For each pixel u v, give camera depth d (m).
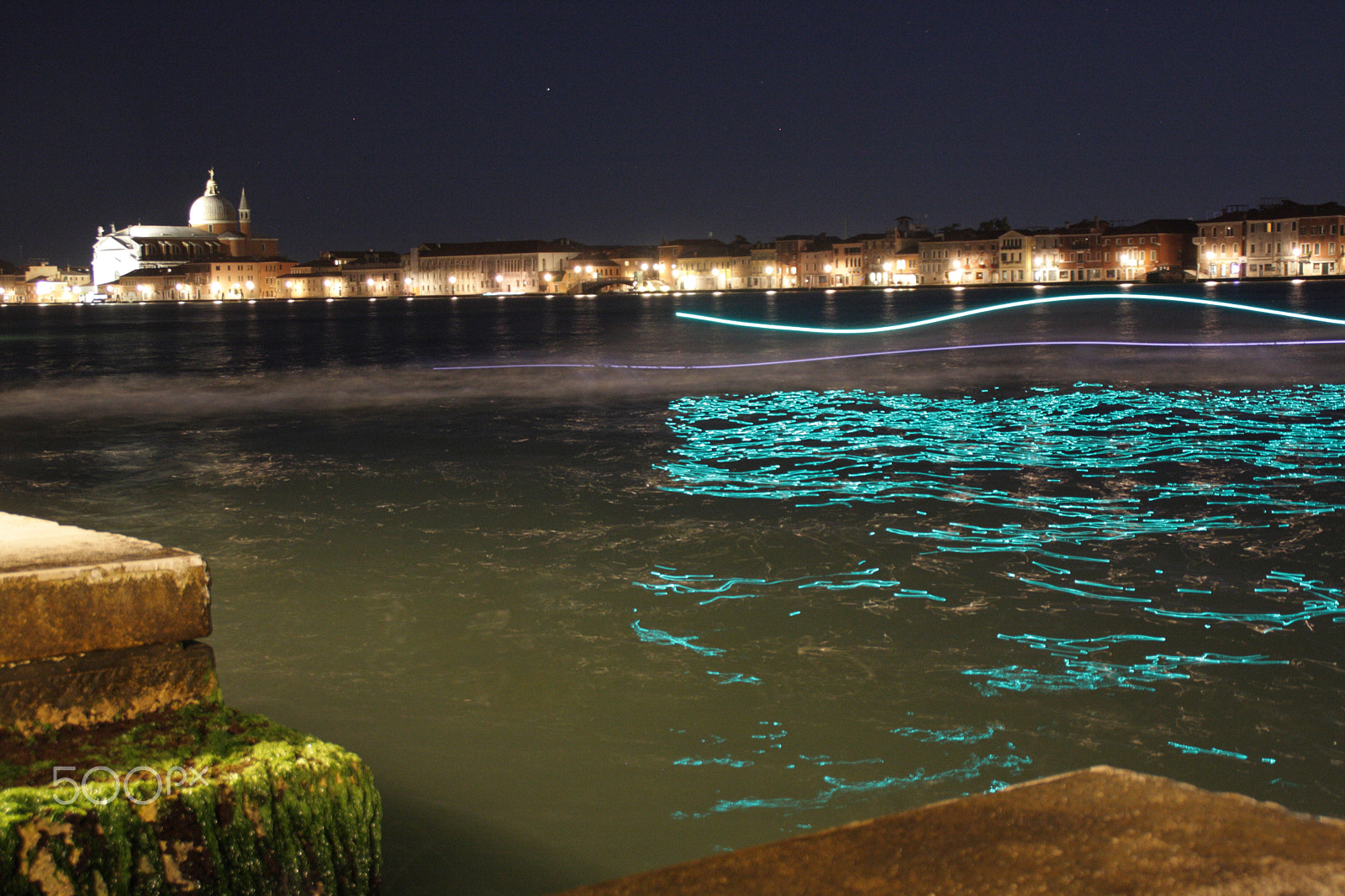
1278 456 16.81
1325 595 9.20
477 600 9.09
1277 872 1.51
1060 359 40.31
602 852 5.11
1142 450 17.72
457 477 15.41
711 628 8.34
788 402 26.81
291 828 2.70
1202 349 44.81
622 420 22.94
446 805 5.54
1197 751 6.16
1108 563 10.24
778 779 5.83
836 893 1.50
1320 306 89.88
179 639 2.95
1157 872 1.52
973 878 1.51
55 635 2.80
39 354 59.91
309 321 113.00
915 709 6.75
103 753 2.70
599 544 11.09
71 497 14.43
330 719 6.65
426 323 100.88
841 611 8.73
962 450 17.91
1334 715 6.62
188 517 12.80
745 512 12.70
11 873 2.38
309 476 15.72
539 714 6.70
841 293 196.00
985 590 9.34
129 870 2.50
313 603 9.02
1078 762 6.02
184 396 31.47
